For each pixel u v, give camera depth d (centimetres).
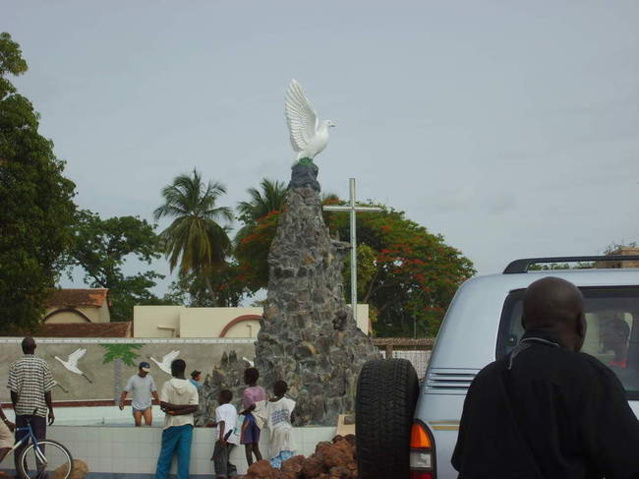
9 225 3519
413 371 541
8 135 3566
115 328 5088
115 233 7881
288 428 1507
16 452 1449
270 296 2117
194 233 6456
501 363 391
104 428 1606
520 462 363
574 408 364
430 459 470
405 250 6619
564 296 396
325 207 2389
